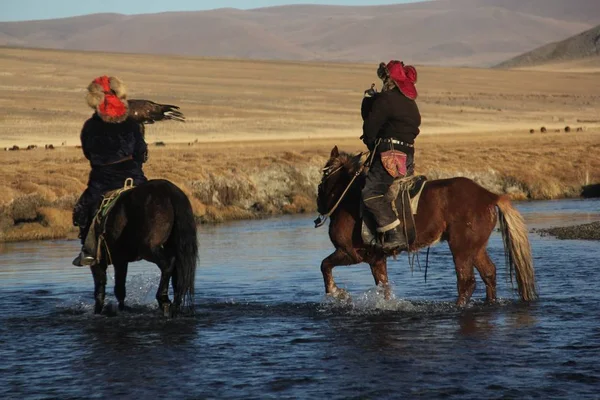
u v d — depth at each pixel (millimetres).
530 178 36875
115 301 13812
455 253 12188
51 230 24797
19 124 66125
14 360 9875
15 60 121250
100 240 11945
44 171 33625
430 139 60719
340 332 10984
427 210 12070
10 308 13305
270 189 33188
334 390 8398
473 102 105688
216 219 28703
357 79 127250
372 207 11906
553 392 8195
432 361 9367
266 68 139000
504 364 9180
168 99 89625
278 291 14477
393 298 12602
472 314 11859
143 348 10320
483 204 12195
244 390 8477
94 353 10117
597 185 37094
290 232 24812
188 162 37000
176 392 8453
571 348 9805
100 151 12094
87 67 120625
